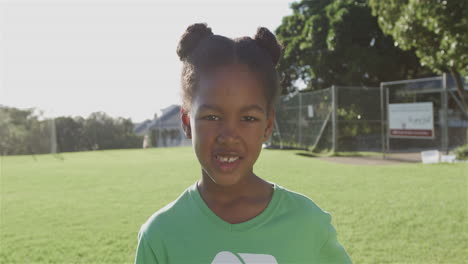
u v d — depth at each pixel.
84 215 4.86
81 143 23.91
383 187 6.36
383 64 18.56
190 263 0.95
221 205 0.99
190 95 0.89
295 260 0.98
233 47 0.88
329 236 1.07
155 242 0.98
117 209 5.16
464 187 6.26
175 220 1.00
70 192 6.70
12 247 3.62
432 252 3.21
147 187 7.00
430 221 4.16
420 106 11.16
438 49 9.90
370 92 15.54
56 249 3.54
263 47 0.99
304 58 19.91
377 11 11.47
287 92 21.62
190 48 0.96
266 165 9.88
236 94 0.84
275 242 0.97
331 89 13.83
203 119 0.86
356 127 15.39
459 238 3.56
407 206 4.89
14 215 4.96
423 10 9.16
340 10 18.19
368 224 4.05
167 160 13.00
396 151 15.22
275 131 18.08
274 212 1.01
